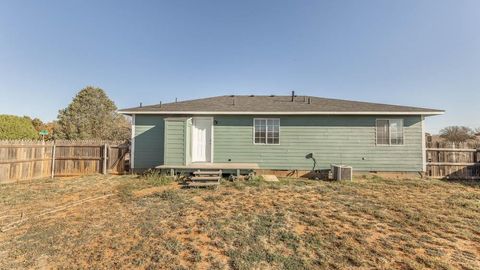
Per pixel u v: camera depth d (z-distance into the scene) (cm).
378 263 336
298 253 364
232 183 866
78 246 388
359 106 1125
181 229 454
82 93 2911
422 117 1054
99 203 630
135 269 324
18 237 422
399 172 1052
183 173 980
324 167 1072
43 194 729
